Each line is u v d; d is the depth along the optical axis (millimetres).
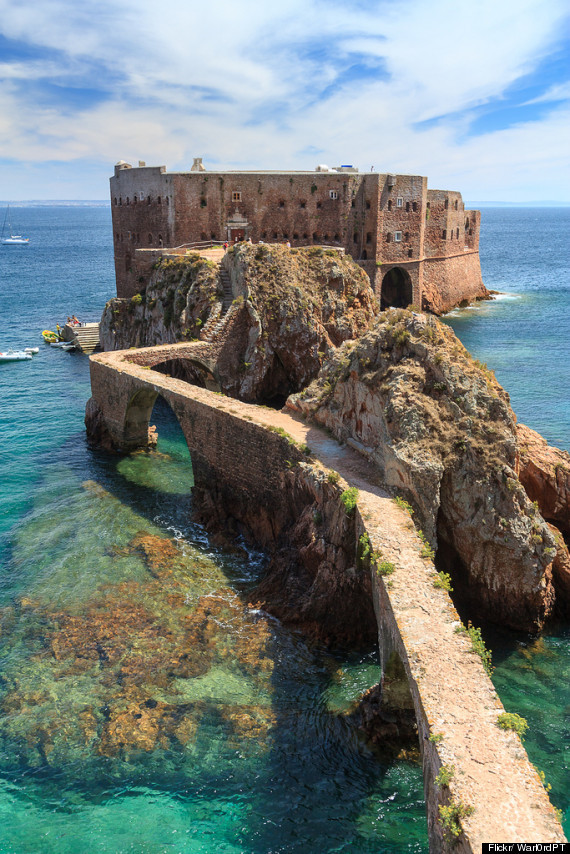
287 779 22328
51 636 29281
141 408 51094
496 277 159500
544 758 22812
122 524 39844
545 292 133125
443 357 31375
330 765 22844
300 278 66438
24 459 50531
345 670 27312
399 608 22172
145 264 75500
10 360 81875
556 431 53562
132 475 47344
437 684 18844
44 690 26094
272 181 81875
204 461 41781
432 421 30031
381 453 31875
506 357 78250
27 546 37156
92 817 21078
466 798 15312
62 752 23406
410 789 21906
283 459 35438
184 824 20828
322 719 24719
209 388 62344
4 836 20438
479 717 17703
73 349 87750
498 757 16453
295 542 32625
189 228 79938
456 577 30500
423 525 29234
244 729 24250
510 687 26344
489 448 29484
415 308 35594
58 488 45125
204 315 63250
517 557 28828
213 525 39531
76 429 57406
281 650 28453
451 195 105438
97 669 27219
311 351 63719
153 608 31328
